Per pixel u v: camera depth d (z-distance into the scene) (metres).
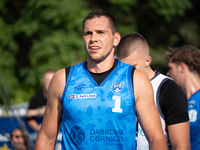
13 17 41.66
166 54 10.09
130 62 8.34
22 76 37.38
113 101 6.24
